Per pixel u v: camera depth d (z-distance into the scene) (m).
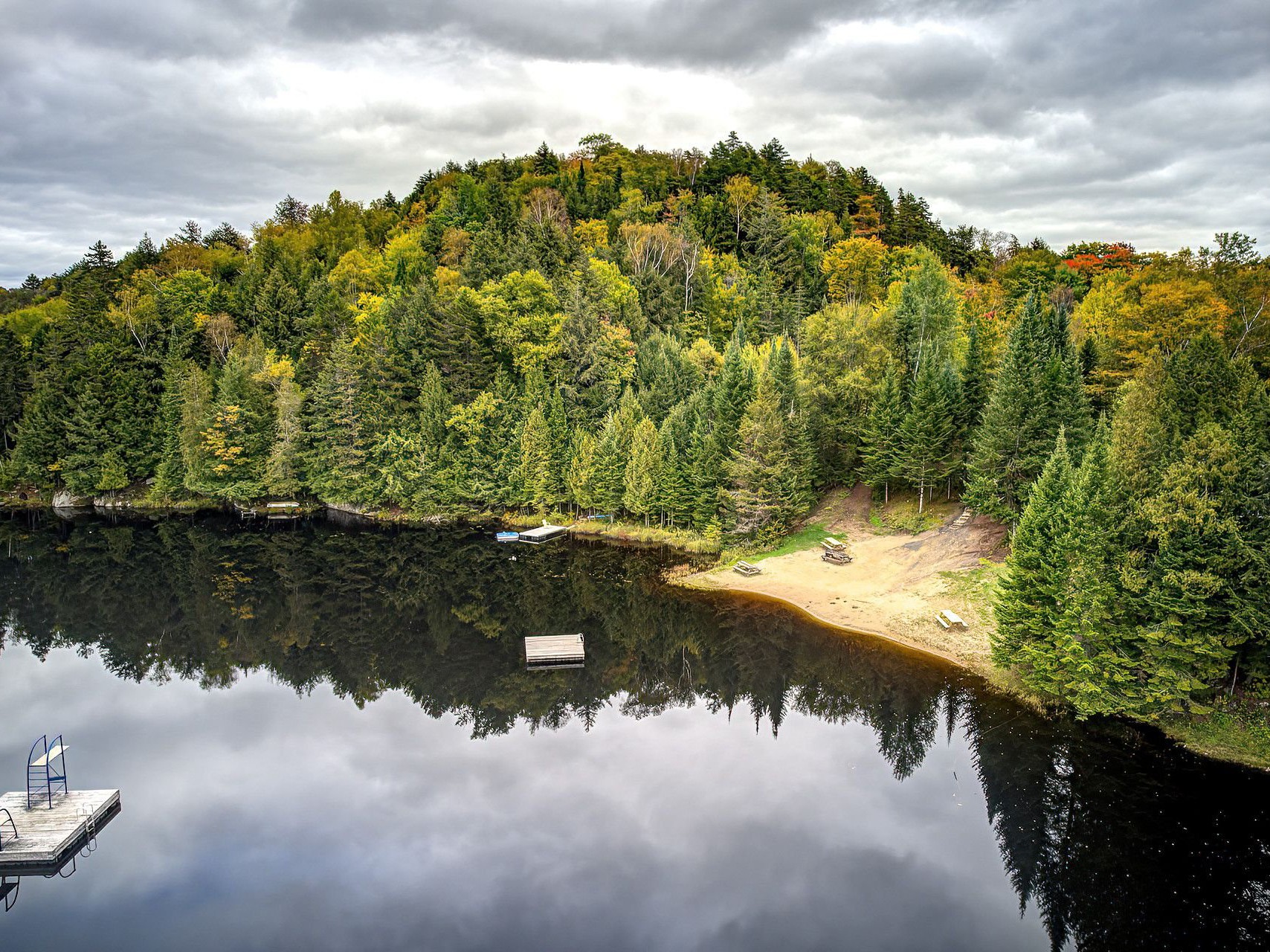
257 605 61.00
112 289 116.25
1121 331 63.16
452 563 71.31
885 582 58.69
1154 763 35.97
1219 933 26.64
